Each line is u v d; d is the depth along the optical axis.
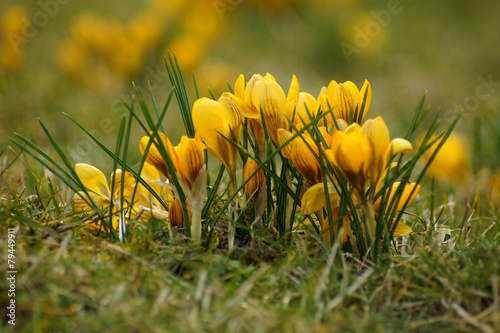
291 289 1.23
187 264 1.23
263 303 1.21
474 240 1.28
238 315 1.20
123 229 1.27
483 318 1.21
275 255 1.26
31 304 1.19
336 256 1.25
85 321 1.19
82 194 1.29
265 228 1.28
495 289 1.21
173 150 1.25
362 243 1.25
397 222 1.26
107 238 1.27
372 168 1.24
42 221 1.28
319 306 1.20
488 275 1.22
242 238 1.28
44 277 1.21
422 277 1.23
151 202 1.30
